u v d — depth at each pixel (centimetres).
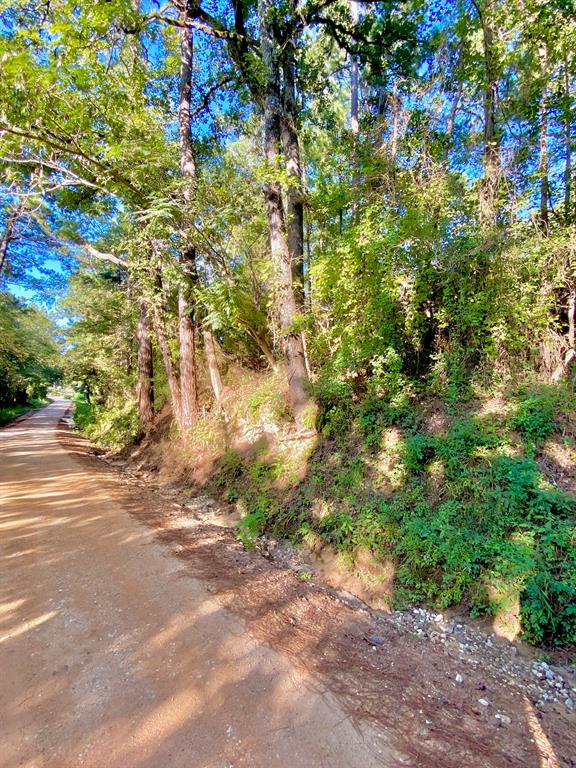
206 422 956
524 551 352
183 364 1012
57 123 692
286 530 544
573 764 196
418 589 389
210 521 625
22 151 775
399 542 423
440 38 791
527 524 372
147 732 184
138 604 310
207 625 283
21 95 632
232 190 782
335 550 471
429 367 596
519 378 515
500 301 522
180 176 854
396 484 488
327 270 634
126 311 1548
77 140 744
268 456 701
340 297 633
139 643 257
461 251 545
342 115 1163
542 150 662
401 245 571
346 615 346
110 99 763
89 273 1534
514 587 337
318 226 801
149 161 796
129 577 360
